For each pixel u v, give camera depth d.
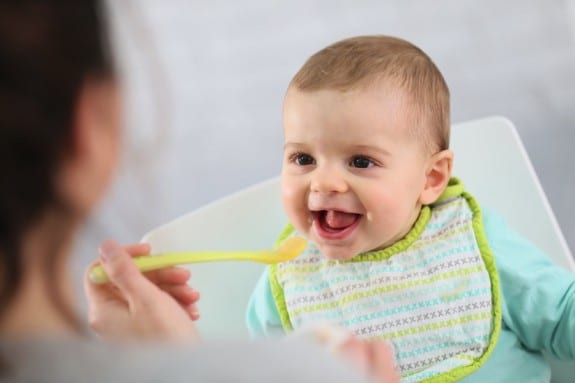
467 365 0.96
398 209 0.94
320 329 0.47
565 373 1.03
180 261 0.69
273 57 2.12
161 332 0.61
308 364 0.37
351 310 1.01
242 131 2.00
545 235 1.09
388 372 0.49
